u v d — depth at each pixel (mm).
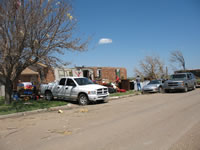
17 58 10883
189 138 5062
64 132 6094
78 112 9805
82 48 12016
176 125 6375
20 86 14742
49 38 11422
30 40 10820
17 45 10703
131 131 5871
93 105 12461
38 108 10906
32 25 10602
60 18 11461
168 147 4504
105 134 5676
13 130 6648
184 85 18391
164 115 8008
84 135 5672
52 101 13617
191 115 7789
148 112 8820
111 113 9047
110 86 20125
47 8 11203
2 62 10891
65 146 4816
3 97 16188
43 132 6203
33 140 5430
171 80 19359
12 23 10531
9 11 10234
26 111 10078
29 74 19422
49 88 14367
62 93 13664
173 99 13359
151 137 5250
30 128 6812
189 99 12875
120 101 14008
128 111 9367
